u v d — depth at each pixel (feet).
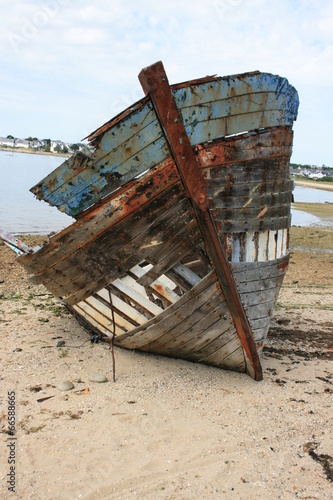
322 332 25.67
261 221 17.21
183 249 16.40
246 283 17.43
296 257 53.01
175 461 13.12
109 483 12.09
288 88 17.28
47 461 12.78
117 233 16.16
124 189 15.60
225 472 12.78
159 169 15.29
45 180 15.83
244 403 16.52
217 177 16.17
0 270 36.91
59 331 23.17
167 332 17.83
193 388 17.40
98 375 17.70
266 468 13.08
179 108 15.01
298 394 17.47
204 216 15.39
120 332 19.52
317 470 13.09
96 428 14.43
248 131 16.38
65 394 16.38
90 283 17.44
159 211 15.79
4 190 101.86
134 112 14.94
